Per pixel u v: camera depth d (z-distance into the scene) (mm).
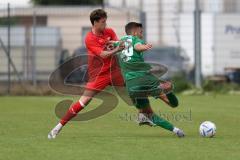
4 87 83688
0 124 43625
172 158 28172
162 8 108375
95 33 35125
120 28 98500
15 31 89750
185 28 101625
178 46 101000
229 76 99375
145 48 35281
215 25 104500
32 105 61000
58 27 97812
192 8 117938
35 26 88250
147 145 32156
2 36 89438
